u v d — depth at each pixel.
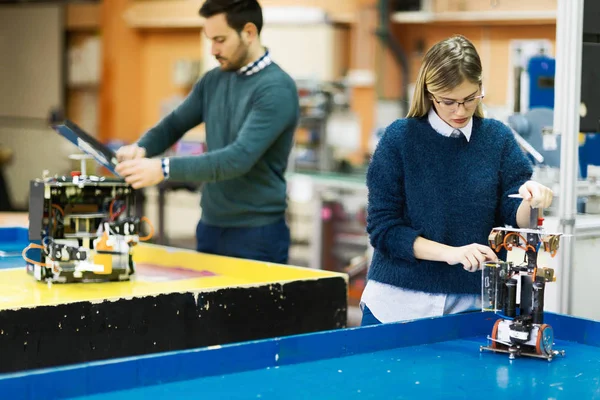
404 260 2.70
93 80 11.96
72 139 3.35
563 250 3.34
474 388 2.07
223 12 3.72
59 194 3.30
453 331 2.58
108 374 1.96
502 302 2.41
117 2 11.72
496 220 2.69
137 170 3.44
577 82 3.32
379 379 2.13
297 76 9.61
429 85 2.52
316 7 9.95
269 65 3.85
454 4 8.95
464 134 2.63
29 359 2.72
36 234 3.31
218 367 2.13
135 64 11.87
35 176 12.15
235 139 3.88
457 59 2.46
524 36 8.78
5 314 2.66
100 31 11.81
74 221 3.36
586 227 3.43
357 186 7.14
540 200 2.37
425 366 2.26
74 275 3.25
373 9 9.38
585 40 3.46
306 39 9.55
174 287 3.22
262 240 3.92
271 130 3.75
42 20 12.02
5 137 12.45
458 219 2.63
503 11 8.63
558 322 2.63
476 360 2.34
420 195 2.64
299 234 8.62
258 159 3.83
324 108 8.09
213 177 3.65
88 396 1.92
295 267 3.57
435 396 2.00
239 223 3.93
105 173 8.26
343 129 8.84
